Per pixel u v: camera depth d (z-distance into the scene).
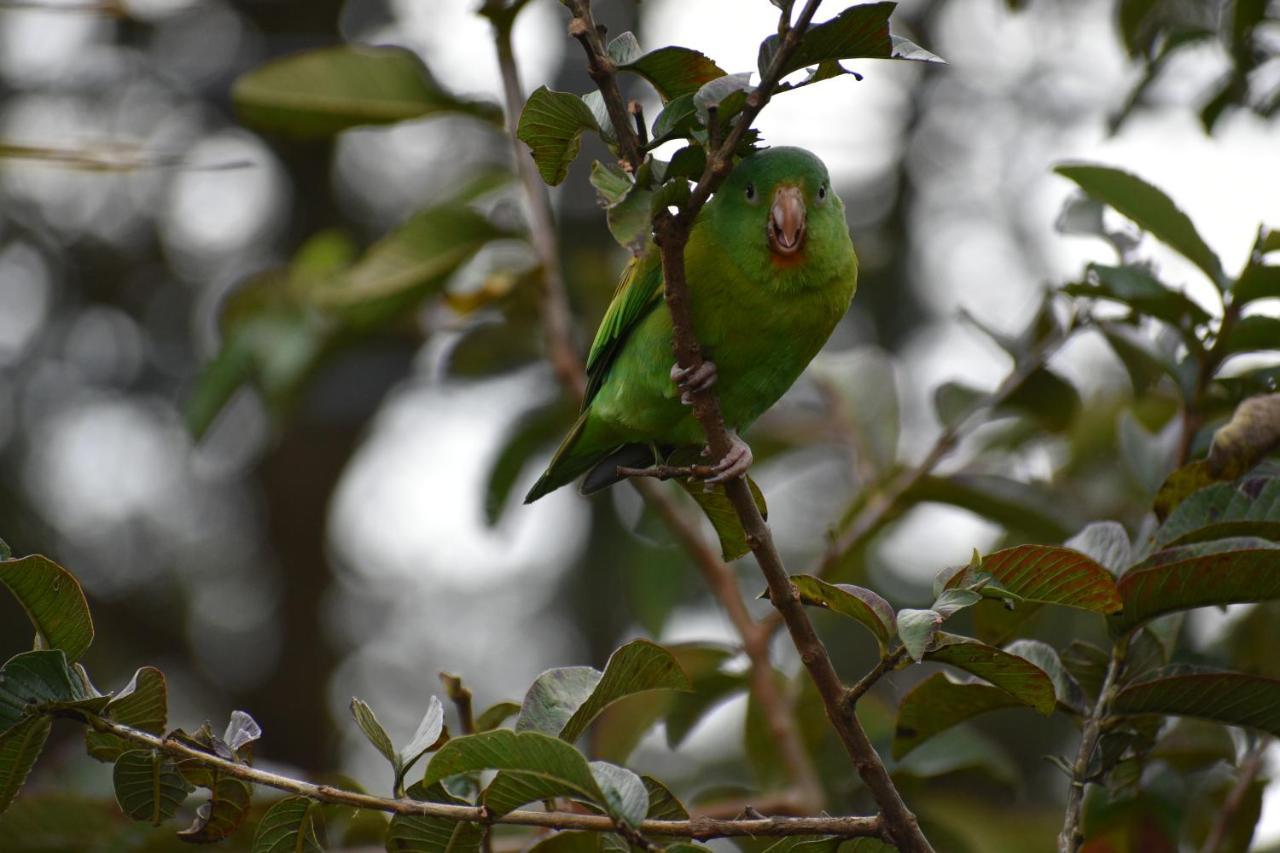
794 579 5.30
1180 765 7.63
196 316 18.91
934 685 6.38
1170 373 7.70
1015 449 11.12
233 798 5.41
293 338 11.41
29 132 18.34
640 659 5.49
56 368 18.70
